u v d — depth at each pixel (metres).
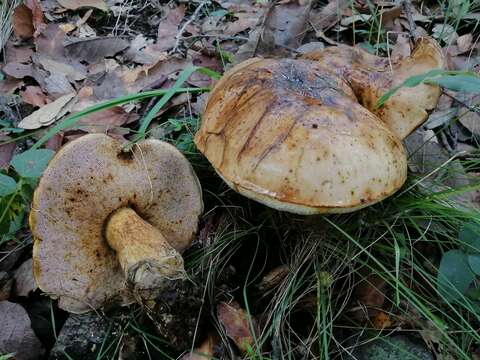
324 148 0.21
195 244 0.28
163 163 0.23
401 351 0.24
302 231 0.27
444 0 0.45
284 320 0.24
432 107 0.25
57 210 0.22
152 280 0.22
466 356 0.22
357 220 0.27
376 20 0.41
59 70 0.40
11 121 0.35
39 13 0.43
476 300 0.25
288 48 0.41
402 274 0.26
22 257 0.28
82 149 0.21
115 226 0.23
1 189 0.26
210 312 0.25
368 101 0.26
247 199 0.28
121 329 0.24
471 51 0.39
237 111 0.23
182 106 0.37
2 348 0.24
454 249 0.26
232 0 0.48
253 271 0.27
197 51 0.42
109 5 0.47
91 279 0.24
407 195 0.27
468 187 0.26
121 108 0.36
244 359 0.23
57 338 0.24
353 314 0.26
